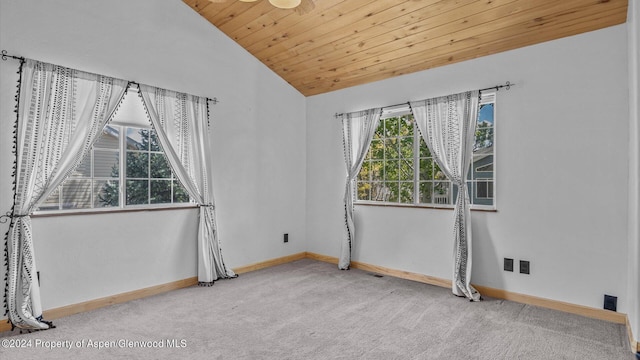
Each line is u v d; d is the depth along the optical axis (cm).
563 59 299
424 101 378
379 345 239
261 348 235
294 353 228
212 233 385
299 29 372
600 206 283
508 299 327
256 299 330
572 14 272
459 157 350
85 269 301
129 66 330
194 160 374
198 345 239
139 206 348
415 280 392
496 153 335
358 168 438
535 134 313
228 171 413
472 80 350
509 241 328
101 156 324
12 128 267
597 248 284
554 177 303
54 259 284
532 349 234
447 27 315
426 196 398
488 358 222
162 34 355
